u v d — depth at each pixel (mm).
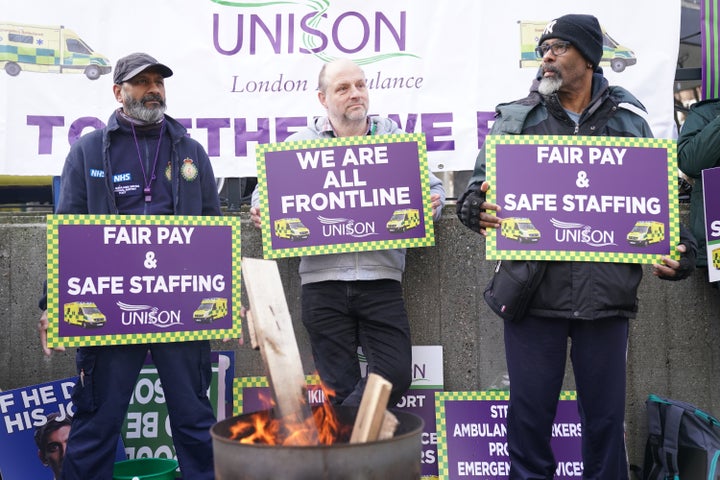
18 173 5047
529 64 5098
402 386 4445
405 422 3129
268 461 2658
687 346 4965
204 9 5117
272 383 3051
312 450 2637
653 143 3916
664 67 5105
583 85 4000
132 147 4188
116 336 4016
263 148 4410
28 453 4617
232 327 4180
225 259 4191
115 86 4215
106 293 4020
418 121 5109
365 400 2947
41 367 4957
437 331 4992
